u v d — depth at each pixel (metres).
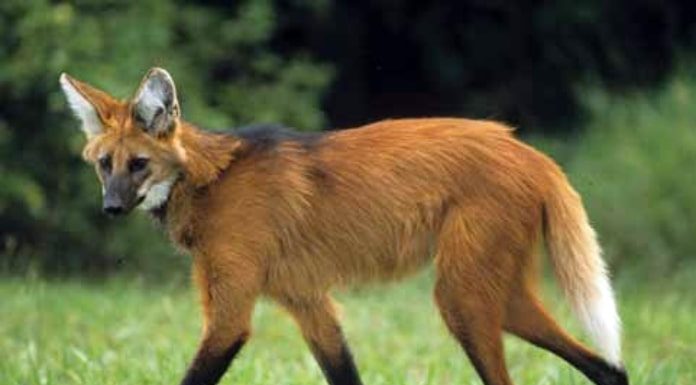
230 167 11.12
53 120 21.81
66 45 21.36
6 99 21.72
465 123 11.25
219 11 25.19
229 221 11.04
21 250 22.16
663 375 13.13
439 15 28.98
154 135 10.87
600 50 29.05
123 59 21.89
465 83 29.28
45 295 17.98
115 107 11.02
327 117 29.06
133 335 15.68
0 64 21.42
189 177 11.01
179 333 15.84
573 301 11.00
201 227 11.08
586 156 24.86
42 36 21.36
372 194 11.06
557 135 28.05
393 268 11.17
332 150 11.21
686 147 24.08
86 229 22.17
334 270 11.20
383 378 13.11
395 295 19.06
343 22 28.66
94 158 10.96
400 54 29.33
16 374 13.25
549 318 11.00
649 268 22.58
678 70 27.39
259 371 13.12
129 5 22.66
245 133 11.30
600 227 23.39
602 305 10.97
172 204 11.07
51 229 22.31
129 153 10.82
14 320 16.78
